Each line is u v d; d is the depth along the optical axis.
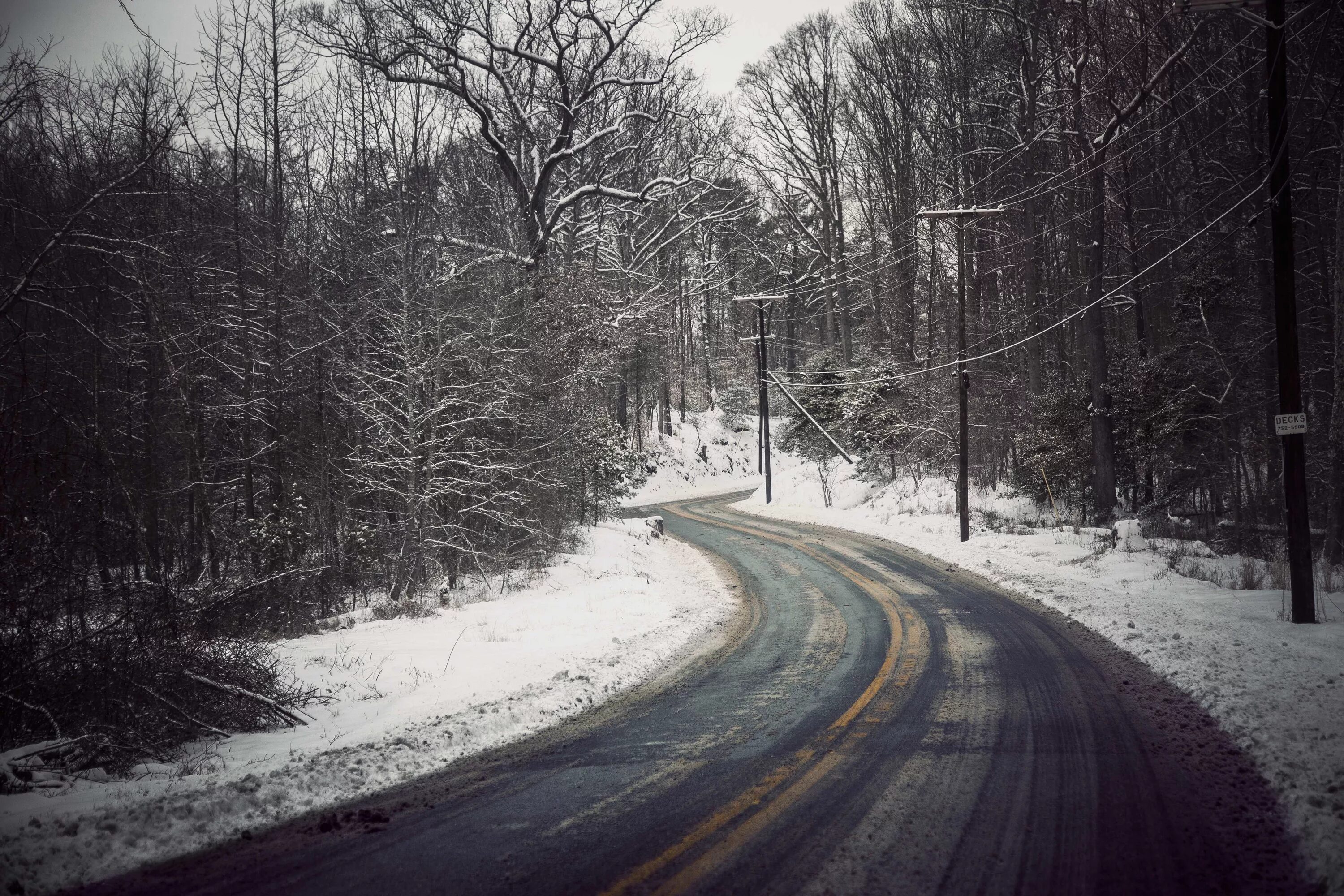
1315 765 6.34
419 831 5.77
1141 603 15.01
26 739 8.06
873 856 5.07
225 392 20.72
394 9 29.78
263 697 9.25
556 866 5.07
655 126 38.56
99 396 18.73
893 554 25.47
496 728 8.59
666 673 11.54
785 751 7.43
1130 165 32.06
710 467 65.12
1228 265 28.41
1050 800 5.95
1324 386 26.31
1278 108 12.84
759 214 62.00
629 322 32.34
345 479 20.38
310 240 24.62
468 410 19.73
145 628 9.54
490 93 34.69
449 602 17.48
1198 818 5.53
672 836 5.50
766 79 53.88
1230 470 28.66
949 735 7.74
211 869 5.19
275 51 22.66
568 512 26.00
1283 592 15.33
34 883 4.93
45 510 10.12
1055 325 29.34
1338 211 18.83
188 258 20.61
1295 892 4.45
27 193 18.38
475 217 28.03
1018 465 35.28
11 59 14.91
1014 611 15.18
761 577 22.31
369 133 26.20
